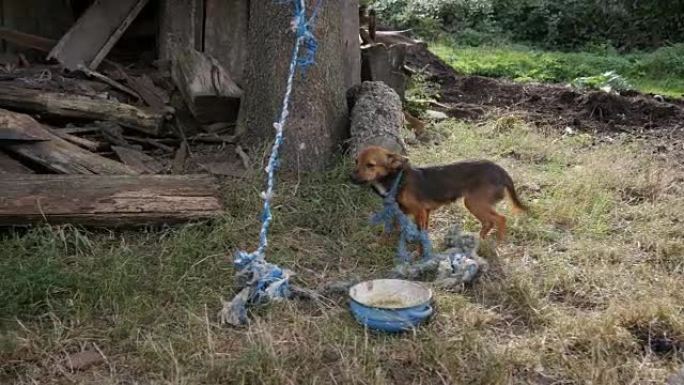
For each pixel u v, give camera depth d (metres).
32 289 3.00
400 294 3.04
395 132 3.93
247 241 3.40
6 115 3.68
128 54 4.81
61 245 3.28
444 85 5.80
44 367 2.77
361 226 3.55
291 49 3.92
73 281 3.07
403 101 4.84
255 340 2.86
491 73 6.85
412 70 5.42
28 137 3.66
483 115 5.12
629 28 9.11
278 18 3.92
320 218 3.56
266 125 3.99
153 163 3.90
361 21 5.35
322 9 3.94
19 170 3.62
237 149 4.00
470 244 3.41
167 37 4.55
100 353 2.82
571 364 2.82
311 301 3.08
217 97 4.15
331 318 2.99
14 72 4.19
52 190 3.37
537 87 5.71
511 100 5.51
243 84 4.11
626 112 5.28
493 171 3.46
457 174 3.42
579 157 4.47
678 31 9.02
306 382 2.73
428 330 2.93
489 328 3.00
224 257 3.29
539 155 4.48
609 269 3.36
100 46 4.44
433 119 4.91
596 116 5.25
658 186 4.07
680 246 3.50
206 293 3.10
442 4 9.29
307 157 3.92
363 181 3.34
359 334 2.92
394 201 3.36
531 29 9.48
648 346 2.92
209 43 4.56
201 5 4.54
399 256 3.33
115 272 3.11
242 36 4.58
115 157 3.94
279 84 3.95
